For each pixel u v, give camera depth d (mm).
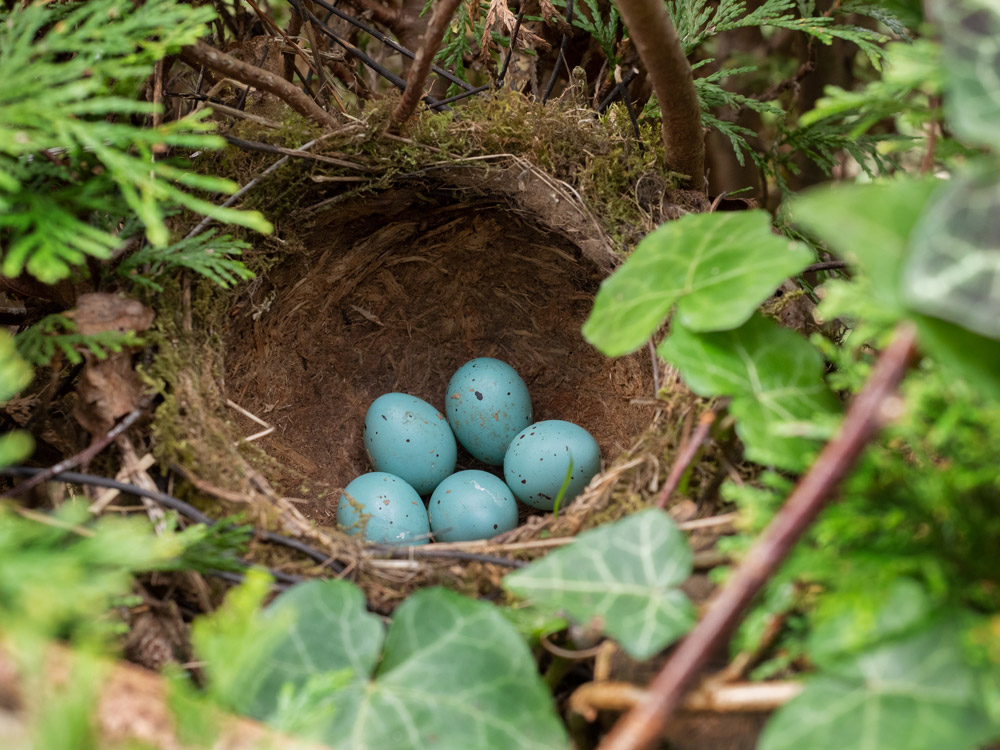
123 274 225
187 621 208
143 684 154
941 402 161
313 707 165
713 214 210
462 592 215
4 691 136
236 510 218
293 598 191
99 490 213
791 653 164
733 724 180
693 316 197
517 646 181
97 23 205
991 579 149
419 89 239
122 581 171
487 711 173
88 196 210
